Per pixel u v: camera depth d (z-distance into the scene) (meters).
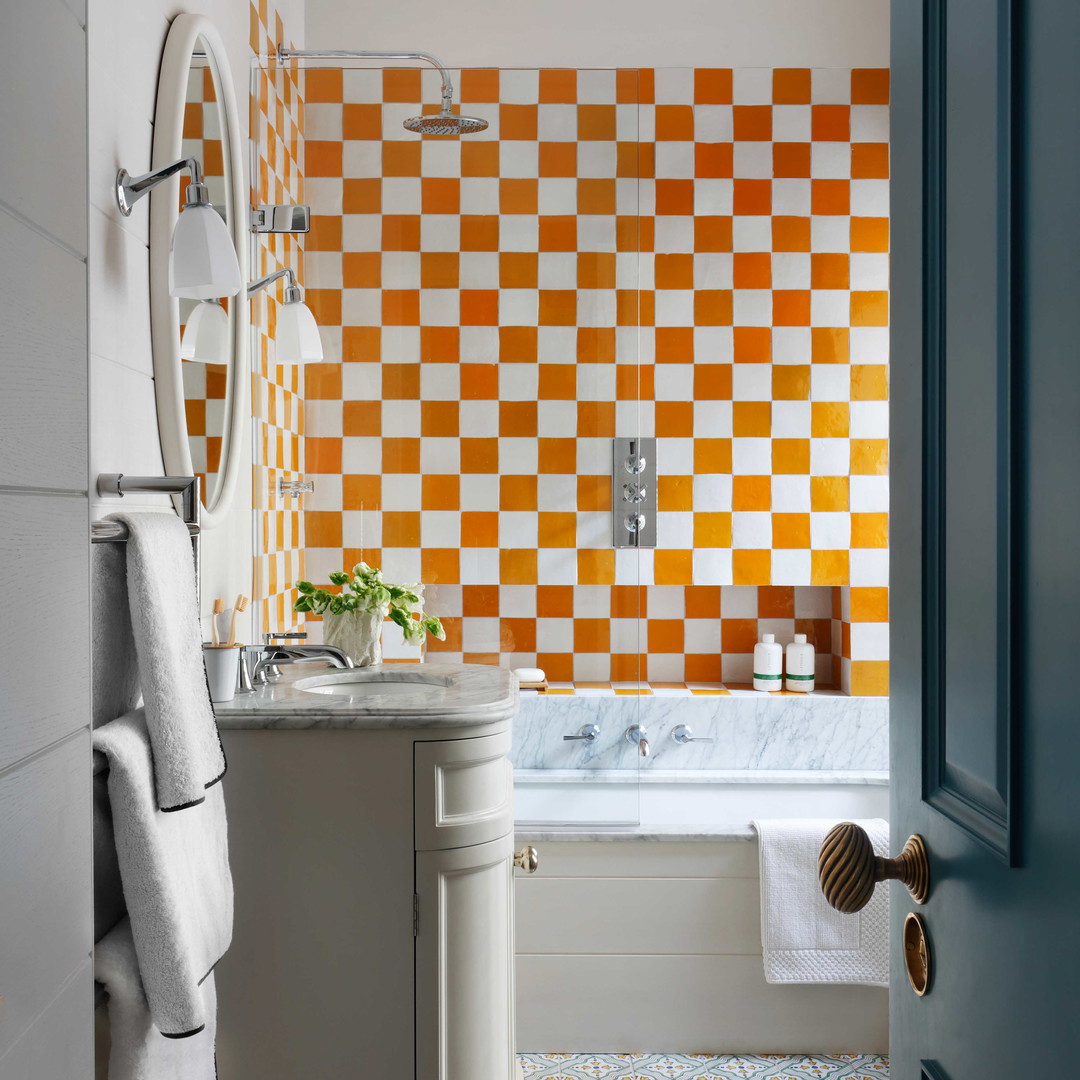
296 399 2.61
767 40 3.38
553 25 3.36
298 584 2.45
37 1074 0.72
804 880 2.48
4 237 0.69
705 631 3.54
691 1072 2.42
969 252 0.72
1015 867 0.63
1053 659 0.58
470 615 2.62
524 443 2.62
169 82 1.79
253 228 2.55
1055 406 0.58
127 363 1.63
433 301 2.62
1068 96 0.57
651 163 3.29
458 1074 1.82
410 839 1.79
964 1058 0.72
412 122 2.61
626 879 2.53
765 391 3.28
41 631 0.74
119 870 1.23
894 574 0.89
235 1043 1.79
